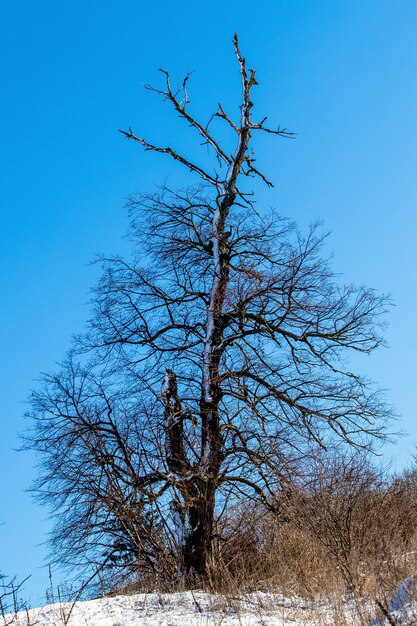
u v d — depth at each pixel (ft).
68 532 54.24
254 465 53.31
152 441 52.65
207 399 55.42
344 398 57.82
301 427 56.49
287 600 36.94
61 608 35.88
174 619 34.22
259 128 64.13
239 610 35.22
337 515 43.47
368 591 33.68
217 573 43.50
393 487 50.26
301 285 58.08
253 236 61.62
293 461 52.49
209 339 58.03
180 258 62.39
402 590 30.17
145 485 51.75
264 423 55.06
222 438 54.44
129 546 53.93
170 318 60.90
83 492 53.52
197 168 64.90
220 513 52.85
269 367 56.70
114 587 53.21
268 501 52.90
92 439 53.47
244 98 64.80
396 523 44.62
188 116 65.10
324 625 30.78
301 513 47.37
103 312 60.85
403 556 37.81
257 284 57.88
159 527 52.13
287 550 43.86
